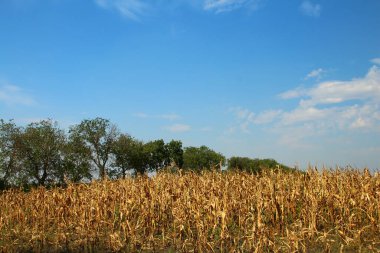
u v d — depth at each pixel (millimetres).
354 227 14047
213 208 14695
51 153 67500
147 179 20359
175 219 16047
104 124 75375
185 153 80250
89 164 72000
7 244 16812
